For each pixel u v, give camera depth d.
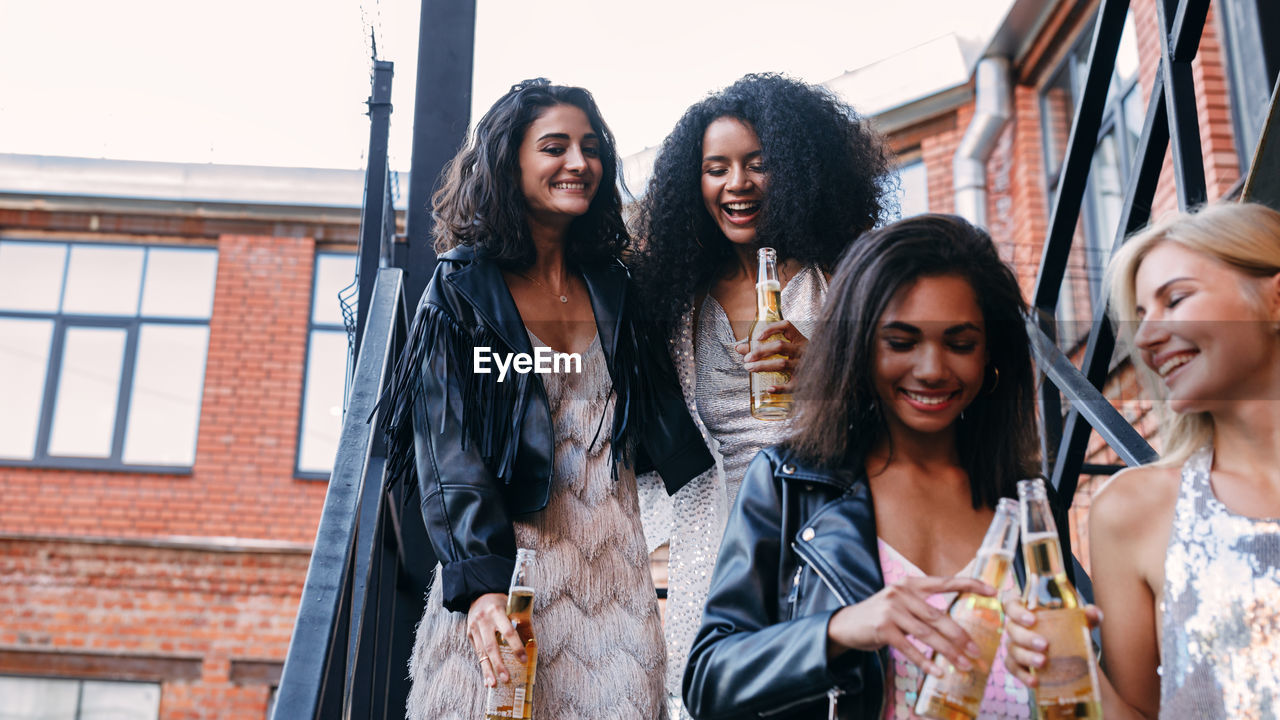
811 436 1.27
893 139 8.20
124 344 9.47
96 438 9.30
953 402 1.22
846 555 1.20
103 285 9.57
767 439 1.93
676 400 1.95
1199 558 1.23
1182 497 1.27
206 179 9.18
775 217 2.04
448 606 1.60
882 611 1.07
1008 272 1.27
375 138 2.55
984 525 1.29
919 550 1.24
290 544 8.37
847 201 2.07
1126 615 1.30
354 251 9.38
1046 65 7.49
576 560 1.70
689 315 2.08
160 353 9.45
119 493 8.86
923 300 1.22
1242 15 4.42
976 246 1.25
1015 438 1.31
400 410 1.75
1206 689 1.19
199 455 8.92
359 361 1.93
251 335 9.14
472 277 1.82
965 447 1.32
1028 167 7.53
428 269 2.48
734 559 1.27
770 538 1.26
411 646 2.24
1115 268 1.35
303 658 1.21
